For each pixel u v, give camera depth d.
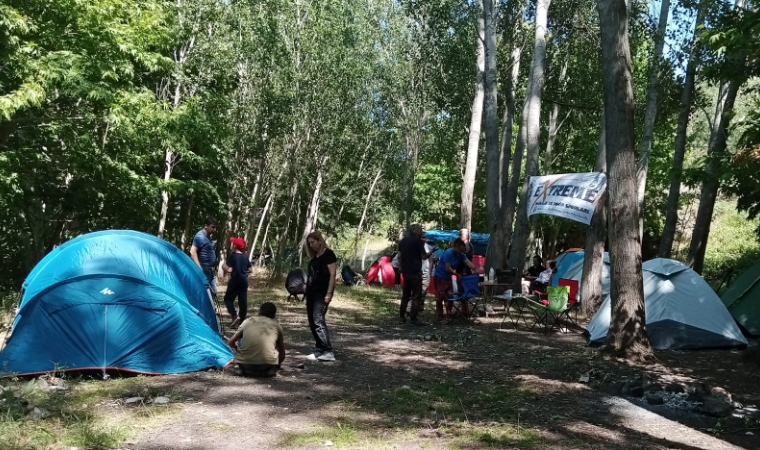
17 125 13.55
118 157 15.98
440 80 29.58
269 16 25.39
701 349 10.38
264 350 7.43
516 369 8.48
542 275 17.31
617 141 9.26
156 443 5.14
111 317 7.46
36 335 7.25
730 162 12.76
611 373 8.19
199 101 16.83
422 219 43.00
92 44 12.71
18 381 6.92
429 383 7.50
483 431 5.66
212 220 10.62
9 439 4.98
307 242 8.77
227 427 5.59
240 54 24.08
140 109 14.08
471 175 21.45
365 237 49.81
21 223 19.12
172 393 6.60
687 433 5.97
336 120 29.83
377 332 11.32
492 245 17.91
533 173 16.67
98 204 18.47
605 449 5.33
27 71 11.46
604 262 16.55
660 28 20.86
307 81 26.52
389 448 5.16
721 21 12.31
